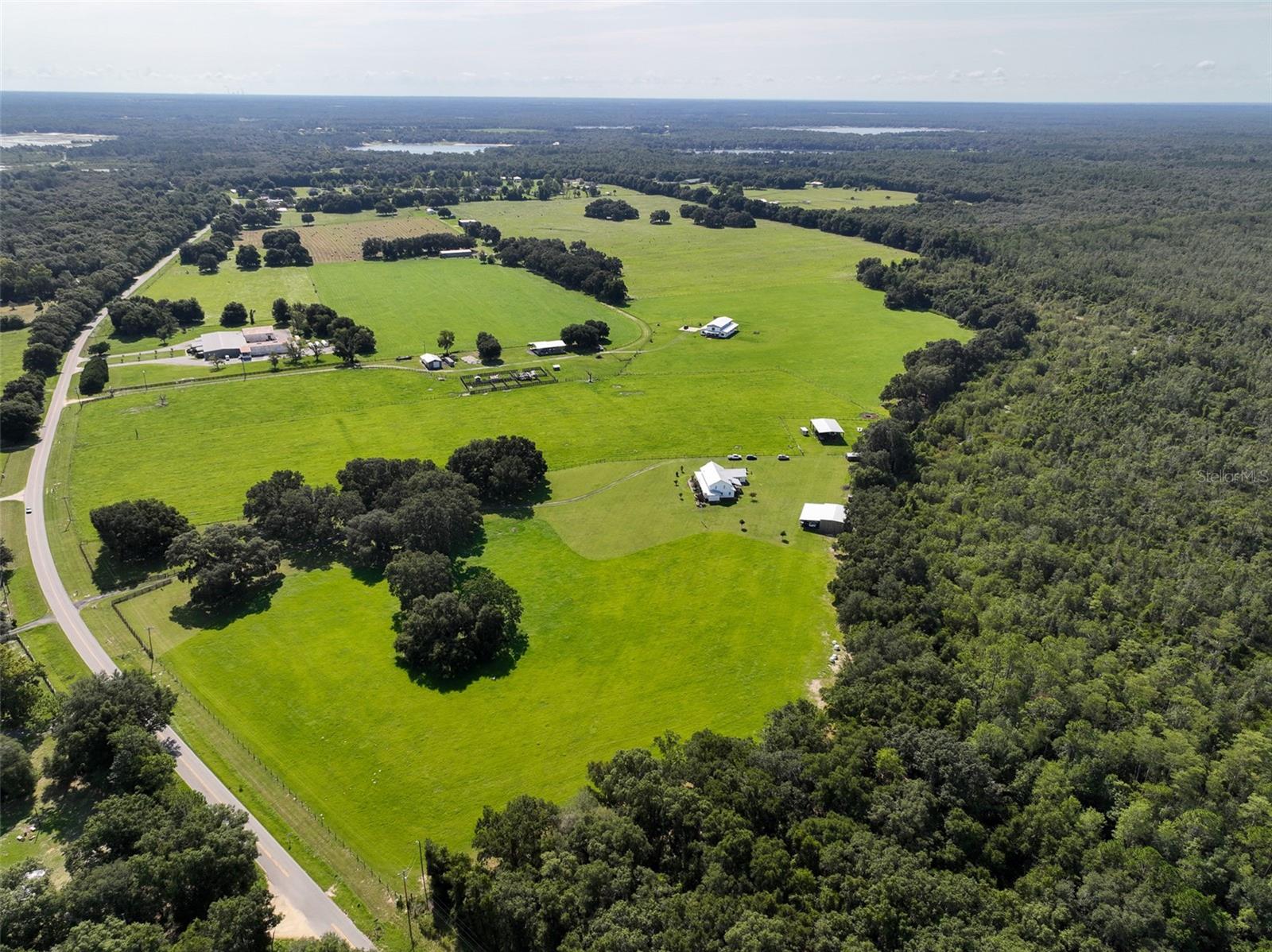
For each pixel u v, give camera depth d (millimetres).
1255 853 73938
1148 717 90250
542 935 66562
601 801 82812
